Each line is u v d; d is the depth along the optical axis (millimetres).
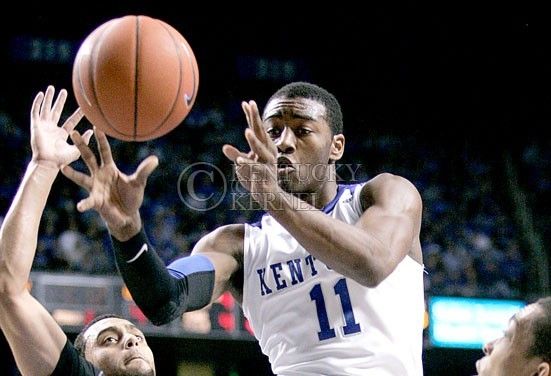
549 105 30641
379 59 31562
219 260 6363
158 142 27391
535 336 5047
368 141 30266
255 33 31500
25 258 5949
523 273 24031
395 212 5797
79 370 6270
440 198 27484
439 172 28922
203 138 28328
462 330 19859
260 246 6453
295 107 6227
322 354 6062
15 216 5918
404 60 31500
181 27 31000
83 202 5074
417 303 6285
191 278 6000
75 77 5305
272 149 5082
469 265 23703
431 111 31109
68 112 28719
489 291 22219
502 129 30578
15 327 6051
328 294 6133
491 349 5320
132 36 5207
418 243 6441
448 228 25578
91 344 6742
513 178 28469
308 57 31656
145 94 5156
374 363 6016
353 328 6066
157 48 5230
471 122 30875
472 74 31234
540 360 5035
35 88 29281
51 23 29812
